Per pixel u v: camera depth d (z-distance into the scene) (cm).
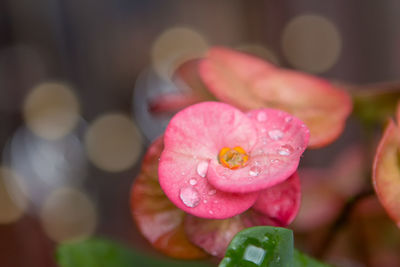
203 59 21
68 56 75
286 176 17
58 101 74
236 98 20
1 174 70
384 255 25
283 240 17
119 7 76
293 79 21
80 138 74
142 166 19
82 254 21
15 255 56
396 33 59
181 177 17
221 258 18
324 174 27
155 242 19
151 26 77
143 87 76
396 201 18
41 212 66
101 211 69
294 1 67
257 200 18
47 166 72
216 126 18
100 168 75
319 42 66
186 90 23
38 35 74
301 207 25
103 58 76
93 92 76
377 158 18
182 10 77
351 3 62
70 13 75
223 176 17
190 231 18
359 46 62
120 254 21
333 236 22
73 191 71
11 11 73
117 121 76
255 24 72
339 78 65
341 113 20
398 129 19
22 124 73
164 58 76
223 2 74
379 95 23
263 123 18
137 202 19
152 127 76
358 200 22
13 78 74
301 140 18
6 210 65
